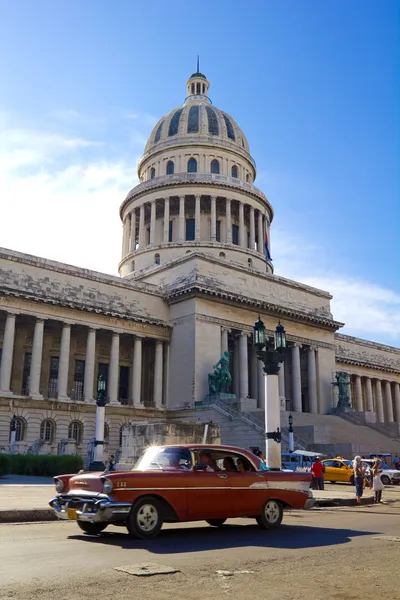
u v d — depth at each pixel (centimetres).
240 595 916
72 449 5444
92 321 6538
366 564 1177
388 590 960
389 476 4631
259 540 1508
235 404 6162
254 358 7525
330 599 898
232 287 7350
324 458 5044
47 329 6638
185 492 1592
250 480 1727
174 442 3756
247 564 1162
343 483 4488
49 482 3678
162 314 7181
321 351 8169
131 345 7212
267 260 9688
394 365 10581
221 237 9394
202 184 9319
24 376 6378
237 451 1783
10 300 5978
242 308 7312
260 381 7362
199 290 6844
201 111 10362
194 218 9494
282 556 1258
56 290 6366
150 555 1260
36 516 1969
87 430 6209
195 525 1886
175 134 10206
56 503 1611
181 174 9400
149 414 6706
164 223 9206
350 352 9850
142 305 7025
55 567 1116
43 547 1363
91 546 1385
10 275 6084
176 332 7069
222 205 9519
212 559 1213
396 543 1460
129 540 1490
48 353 6588
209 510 1623
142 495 1532
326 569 1123
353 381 9938
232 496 1675
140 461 1748
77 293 6519
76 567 1117
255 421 5769
